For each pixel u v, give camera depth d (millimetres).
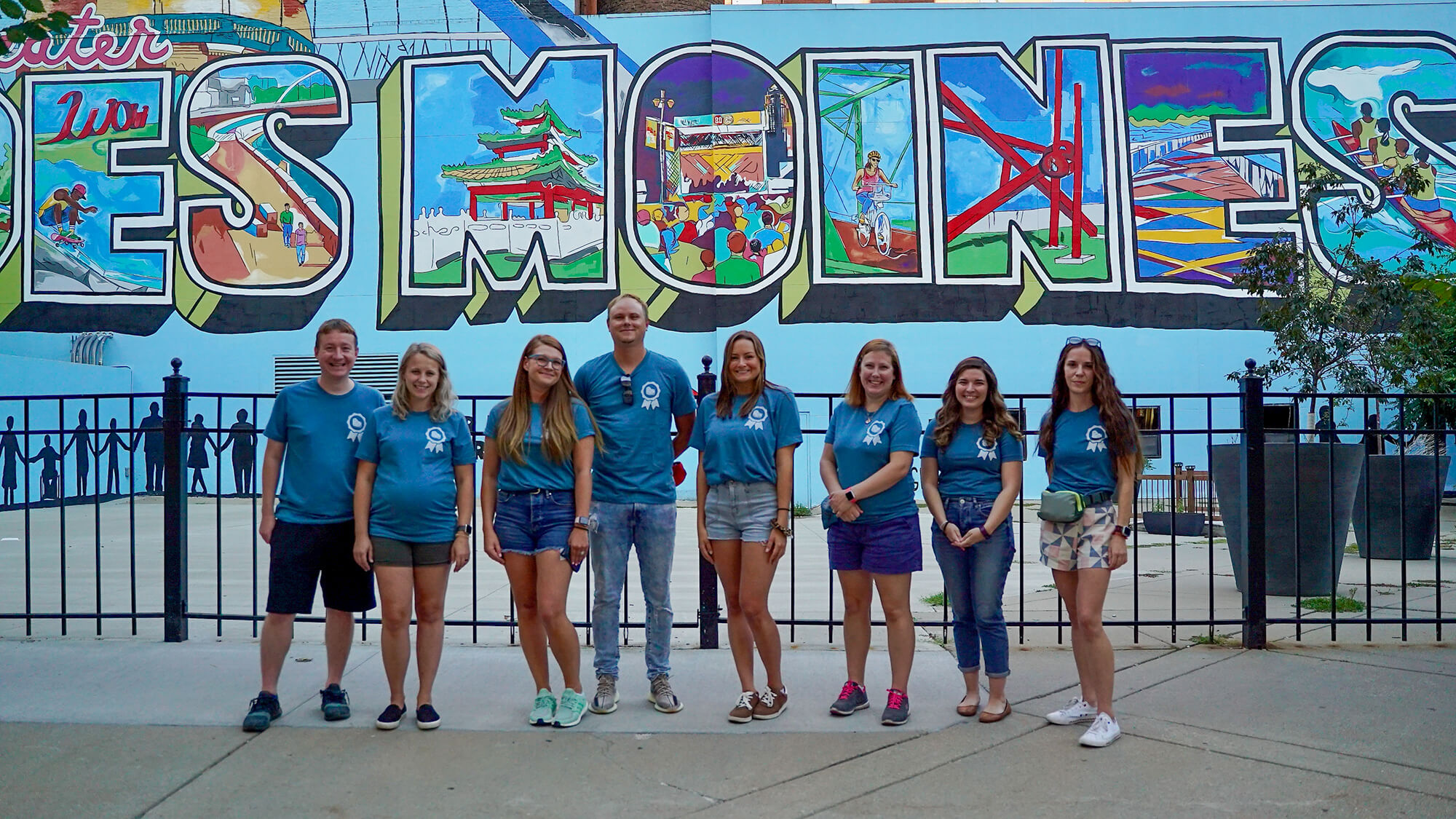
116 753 3863
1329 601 6785
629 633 6055
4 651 5441
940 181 16906
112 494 16719
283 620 4258
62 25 4031
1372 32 16797
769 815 3264
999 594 4223
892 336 16781
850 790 3486
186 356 17203
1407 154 16672
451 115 17156
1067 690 4742
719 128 16984
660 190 17000
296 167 17219
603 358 4508
